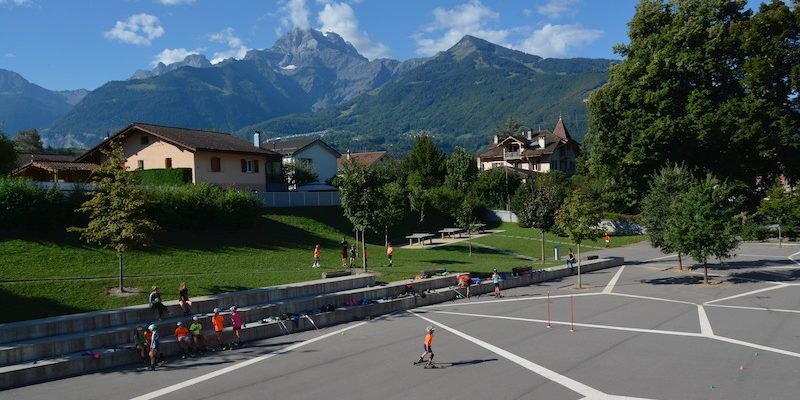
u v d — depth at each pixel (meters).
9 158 39.19
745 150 54.53
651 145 56.09
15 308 22.94
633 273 41.12
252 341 23.97
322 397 16.66
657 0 58.69
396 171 82.31
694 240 34.34
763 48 51.75
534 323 25.91
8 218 31.14
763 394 16.09
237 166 53.62
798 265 41.22
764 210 58.75
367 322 27.39
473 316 27.98
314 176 77.88
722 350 20.61
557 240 60.50
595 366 19.09
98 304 24.48
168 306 24.27
